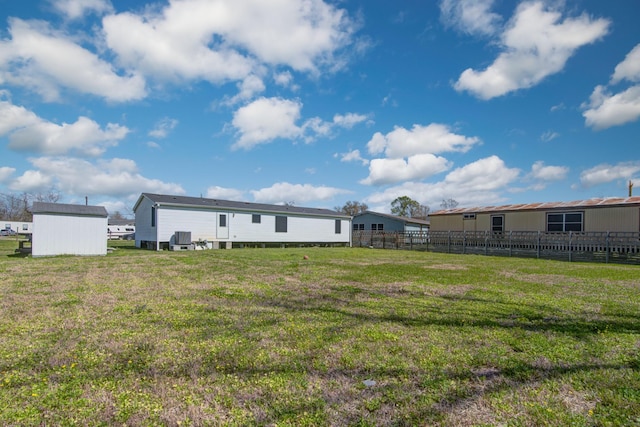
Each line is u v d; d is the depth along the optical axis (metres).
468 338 3.37
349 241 25.62
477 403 2.12
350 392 2.26
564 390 2.30
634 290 6.25
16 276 7.27
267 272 8.34
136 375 2.51
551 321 4.04
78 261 10.38
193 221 17.45
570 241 14.95
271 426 1.87
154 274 7.77
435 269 9.40
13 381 2.39
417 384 2.38
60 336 3.35
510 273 8.77
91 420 1.92
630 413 2.00
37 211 12.04
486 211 19.80
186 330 3.57
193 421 1.92
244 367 2.66
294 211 21.88
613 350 3.06
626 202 14.74
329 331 3.57
